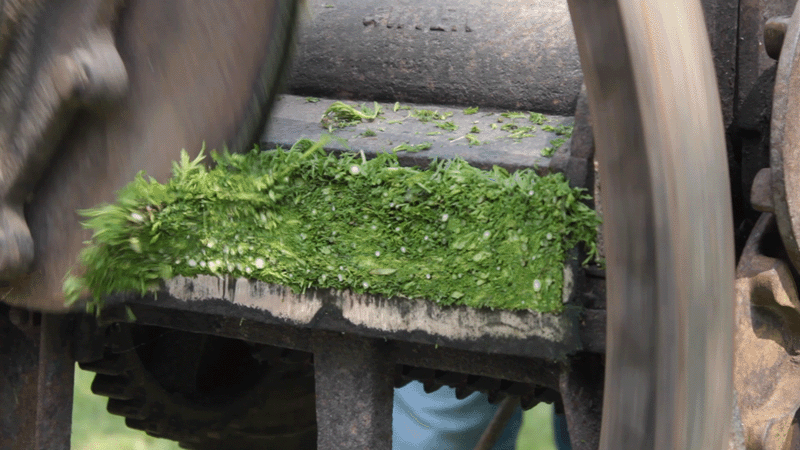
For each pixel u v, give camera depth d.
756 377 1.04
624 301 0.92
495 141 1.05
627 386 0.93
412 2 1.19
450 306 1.03
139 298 1.12
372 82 1.18
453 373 1.23
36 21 1.04
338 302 1.06
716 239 0.92
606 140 0.92
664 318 0.91
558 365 1.04
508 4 1.17
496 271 1.01
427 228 1.02
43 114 1.05
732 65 1.06
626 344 0.93
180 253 1.08
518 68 1.13
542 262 1.00
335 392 1.10
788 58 1.00
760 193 1.02
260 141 1.08
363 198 1.04
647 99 0.91
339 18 1.21
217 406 1.40
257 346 1.30
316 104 1.18
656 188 0.91
